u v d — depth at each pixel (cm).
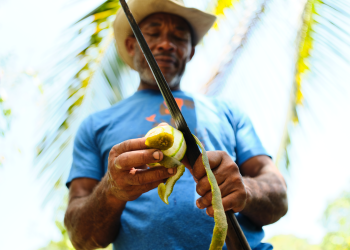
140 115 200
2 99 320
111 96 383
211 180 104
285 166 368
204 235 160
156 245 160
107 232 169
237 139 204
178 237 160
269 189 169
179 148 116
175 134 117
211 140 189
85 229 168
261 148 200
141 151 115
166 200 114
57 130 352
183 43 229
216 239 97
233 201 122
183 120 117
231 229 120
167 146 113
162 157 114
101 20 356
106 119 205
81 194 187
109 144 192
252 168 194
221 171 126
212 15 238
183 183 171
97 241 173
